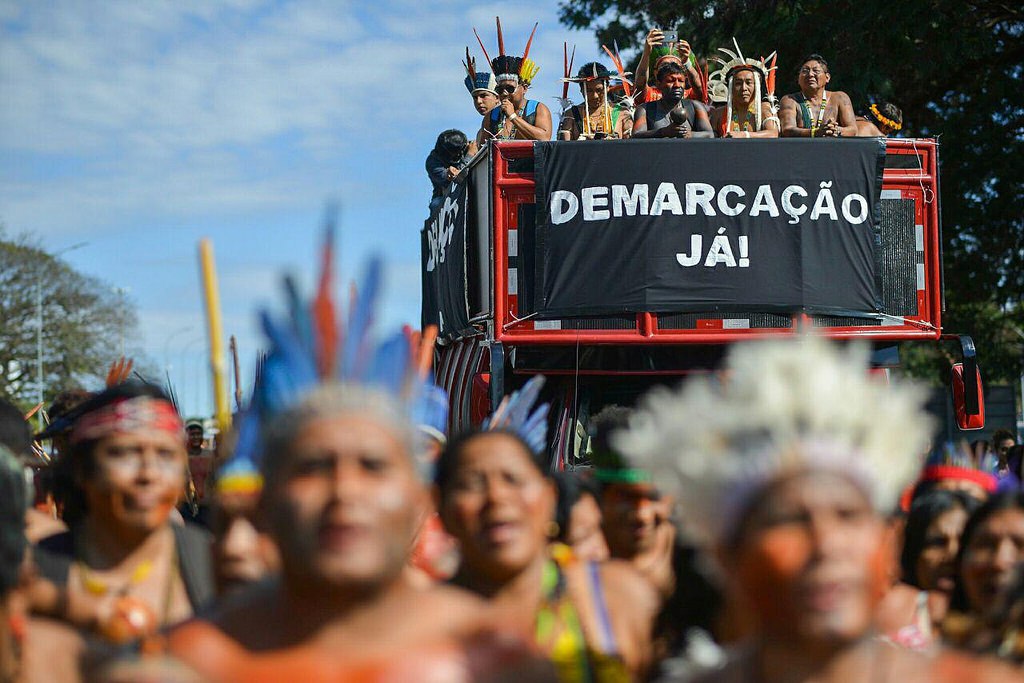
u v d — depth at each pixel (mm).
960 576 5930
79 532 5824
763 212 15266
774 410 3281
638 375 15445
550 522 6680
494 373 14570
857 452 3262
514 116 19844
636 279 15148
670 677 3928
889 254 15633
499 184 15359
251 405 4391
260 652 3312
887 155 15672
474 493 5348
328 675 3221
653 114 17359
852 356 3400
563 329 15234
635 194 15195
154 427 5668
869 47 28219
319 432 3309
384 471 3332
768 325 15305
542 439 6422
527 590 5332
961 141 32688
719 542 3363
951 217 32719
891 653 3383
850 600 3170
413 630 3330
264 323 3488
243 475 5246
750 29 30000
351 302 3479
